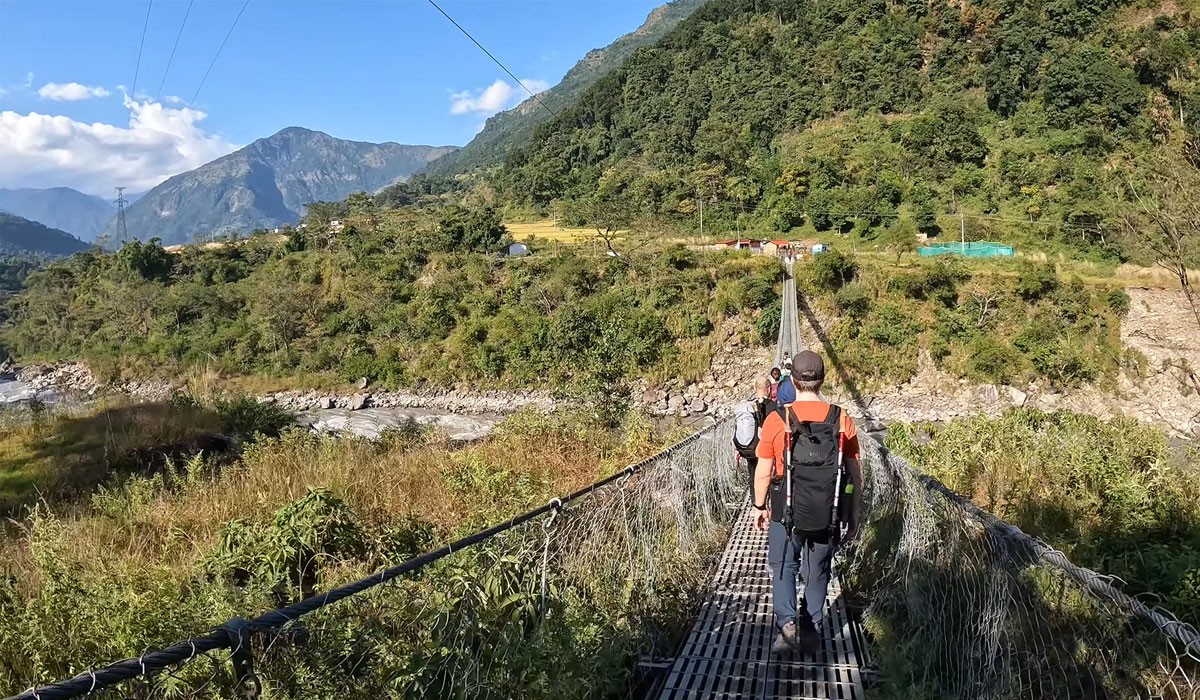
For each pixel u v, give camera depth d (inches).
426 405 1180.5
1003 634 99.5
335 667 90.0
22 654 121.7
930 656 115.5
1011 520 181.8
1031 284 1023.6
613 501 163.3
